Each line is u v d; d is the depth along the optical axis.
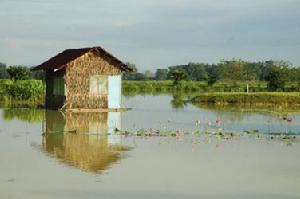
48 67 48.75
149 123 38.12
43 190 16.84
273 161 22.47
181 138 29.52
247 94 66.25
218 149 25.62
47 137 29.38
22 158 22.50
